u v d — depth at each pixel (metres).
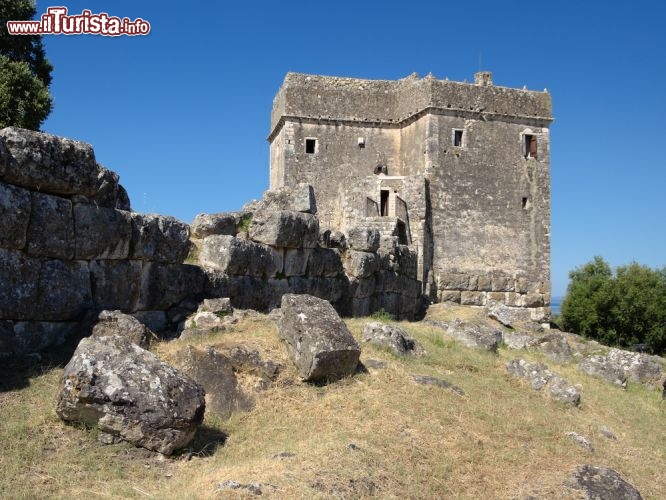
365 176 40.28
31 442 8.02
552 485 9.60
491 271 38.03
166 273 13.59
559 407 14.39
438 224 37.56
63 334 11.24
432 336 17.83
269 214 16.91
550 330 26.42
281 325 12.41
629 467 11.56
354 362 11.97
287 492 7.63
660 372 20.58
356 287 21.19
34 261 10.79
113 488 7.48
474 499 8.88
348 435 9.77
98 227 11.83
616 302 42.12
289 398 10.88
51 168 10.92
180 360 10.74
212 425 9.70
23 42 29.73
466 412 11.79
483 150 38.81
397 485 8.62
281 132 40.81
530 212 39.28
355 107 40.53
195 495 7.37
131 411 8.35
